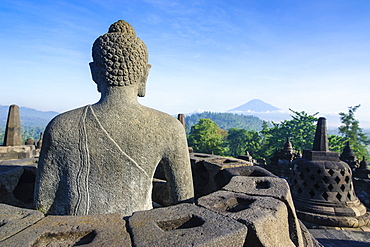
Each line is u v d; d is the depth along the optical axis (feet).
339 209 23.49
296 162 27.48
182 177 8.60
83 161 7.45
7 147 32.94
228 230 5.42
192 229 5.44
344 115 157.69
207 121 194.49
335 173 24.39
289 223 8.11
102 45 8.32
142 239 5.00
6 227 5.44
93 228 5.53
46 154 7.57
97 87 8.91
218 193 8.00
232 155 202.18
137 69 8.55
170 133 8.40
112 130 7.68
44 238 5.28
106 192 7.46
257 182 9.50
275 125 160.97
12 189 12.25
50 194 7.55
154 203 11.36
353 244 19.60
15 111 35.73
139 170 7.82
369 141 151.94
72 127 7.61
